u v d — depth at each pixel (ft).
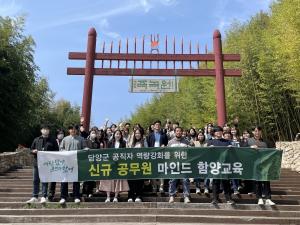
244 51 99.25
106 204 35.76
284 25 69.05
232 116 97.50
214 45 63.16
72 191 41.22
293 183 47.39
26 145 125.70
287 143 64.75
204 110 112.68
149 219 33.09
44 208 35.42
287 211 34.91
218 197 37.52
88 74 60.80
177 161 36.70
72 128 38.60
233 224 32.63
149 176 36.68
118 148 37.09
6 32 92.58
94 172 36.83
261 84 90.84
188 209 34.73
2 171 53.57
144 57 61.41
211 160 36.58
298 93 79.00
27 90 95.30
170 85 60.64
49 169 36.86
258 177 36.19
